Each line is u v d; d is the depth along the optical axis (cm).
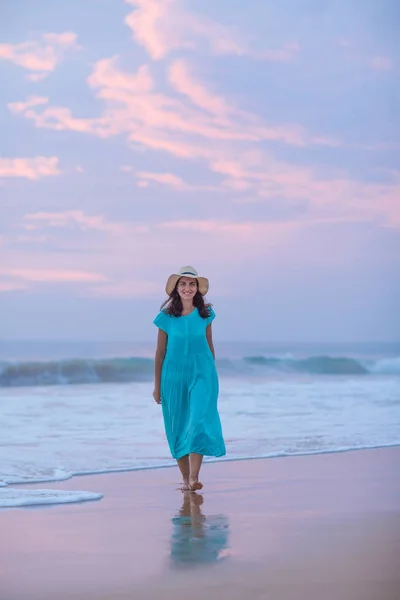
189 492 523
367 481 568
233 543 369
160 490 533
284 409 1115
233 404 1177
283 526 408
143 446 751
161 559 341
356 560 334
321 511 450
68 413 1050
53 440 786
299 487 541
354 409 1126
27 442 769
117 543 372
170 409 564
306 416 1030
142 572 320
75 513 450
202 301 578
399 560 336
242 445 773
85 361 2012
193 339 565
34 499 486
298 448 756
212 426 550
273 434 854
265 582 303
